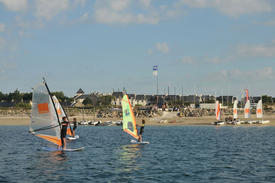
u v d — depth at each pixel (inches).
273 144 1405.0
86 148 1226.6
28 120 4389.8
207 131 2417.6
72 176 711.1
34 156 1009.5
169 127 3120.1
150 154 1057.5
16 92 7741.1
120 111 4896.7
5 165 849.5
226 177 699.4
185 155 1035.3
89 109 5196.9
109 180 671.1
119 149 1198.3
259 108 3511.3
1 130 2684.5
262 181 661.9
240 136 1887.3
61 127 1112.2
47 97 1050.7
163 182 653.9
